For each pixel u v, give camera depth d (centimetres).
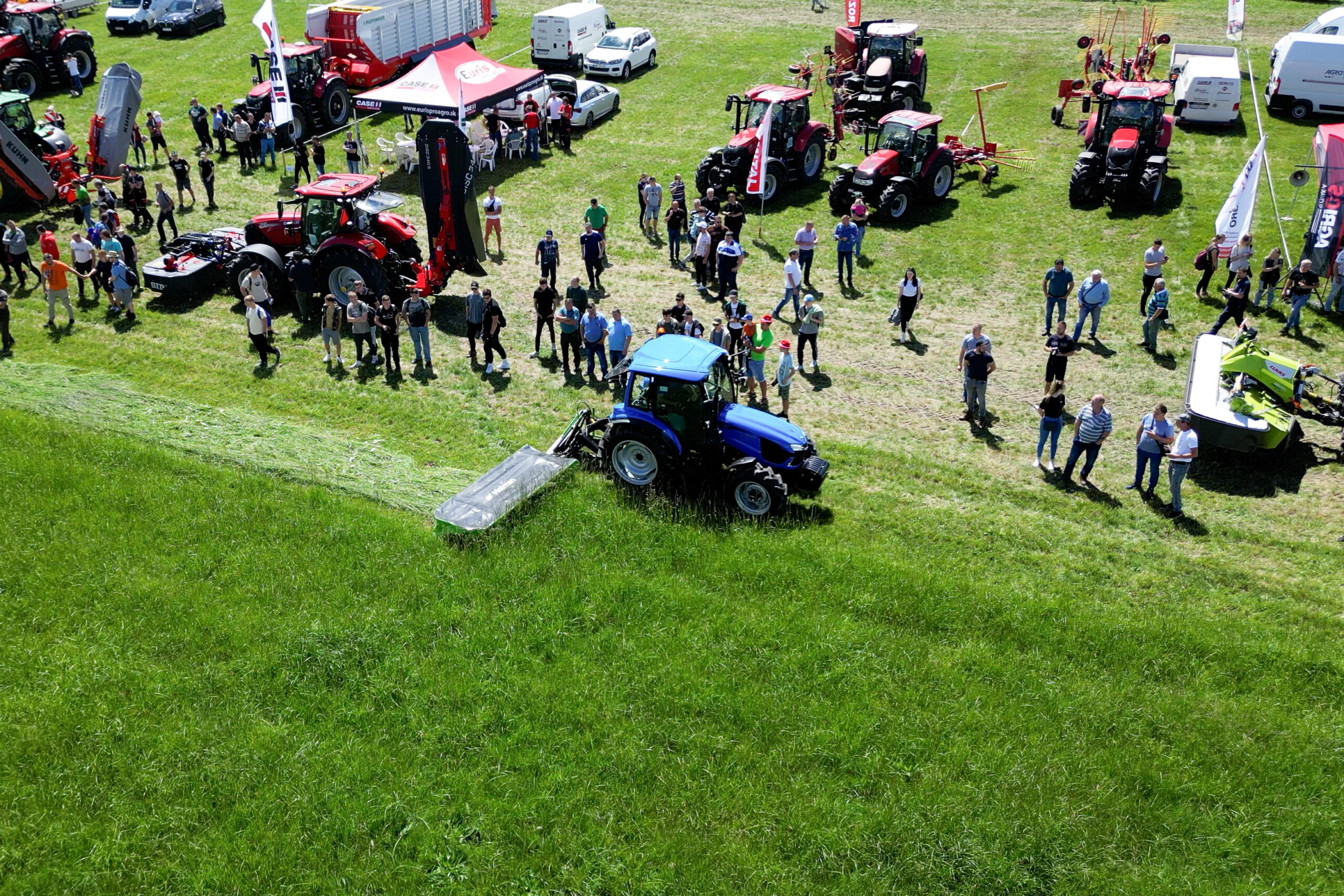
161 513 1327
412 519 1345
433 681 1068
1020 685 1072
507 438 1552
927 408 1642
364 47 3095
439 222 1916
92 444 1473
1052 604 1178
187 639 1114
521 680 1069
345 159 2809
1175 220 2297
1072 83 2900
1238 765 982
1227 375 1533
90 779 952
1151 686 1074
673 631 1139
